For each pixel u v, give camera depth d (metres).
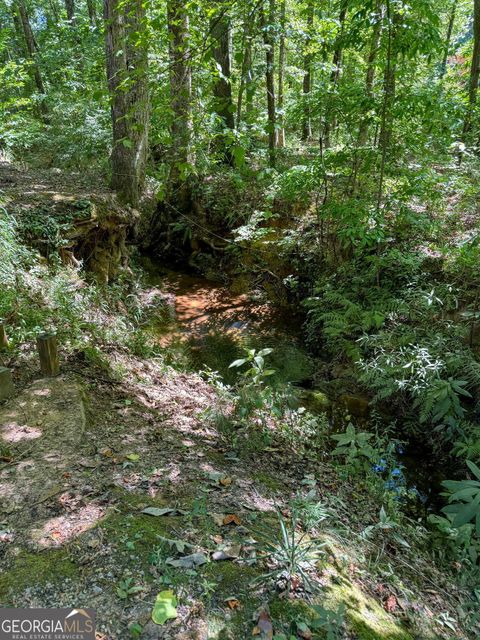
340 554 2.23
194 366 5.43
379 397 4.52
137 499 2.28
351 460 3.39
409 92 4.84
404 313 5.11
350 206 5.08
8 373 3.15
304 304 6.32
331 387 5.14
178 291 7.69
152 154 9.05
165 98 3.01
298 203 7.47
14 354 3.73
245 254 7.79
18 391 3.25
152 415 3.43
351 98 5.18
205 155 7.45
